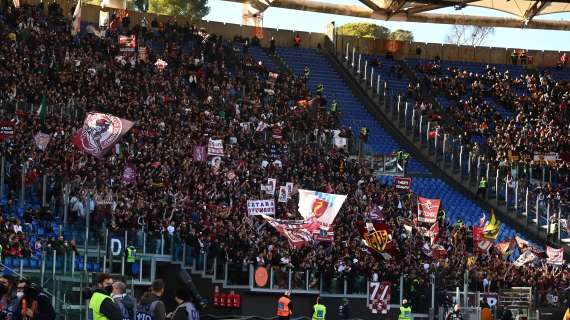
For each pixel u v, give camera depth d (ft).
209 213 214.48
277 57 349.61
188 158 232.94
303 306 212.84
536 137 319.06
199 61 299.38
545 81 360.69
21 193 197.77
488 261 233.14
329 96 334.65
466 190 287.89
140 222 198.49
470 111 333.01
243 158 247.91
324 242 219.82
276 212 228.22
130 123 193.88
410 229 235.61
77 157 210.38
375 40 374.84
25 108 232.12
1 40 263.49
